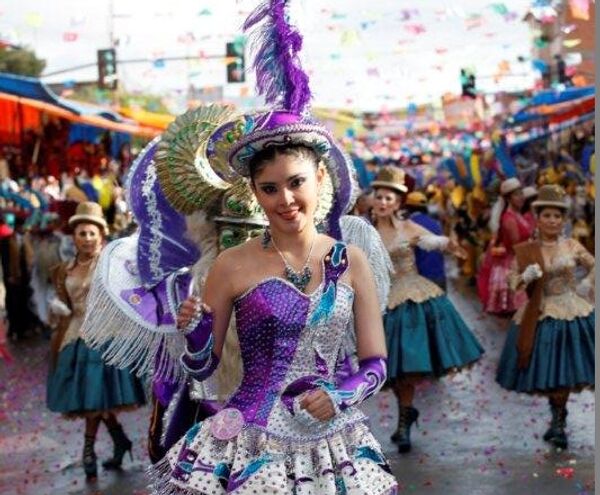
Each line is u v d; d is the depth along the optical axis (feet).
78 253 27.17
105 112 65.16
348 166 15.21
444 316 29.27
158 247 16.52
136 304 16.16
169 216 16.65
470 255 71.72
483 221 71.26
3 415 34.58
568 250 27.89
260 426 12.31
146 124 80.02
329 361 12.76
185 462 12.51
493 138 87.51
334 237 15.52
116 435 26.94
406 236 29.48
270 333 12.59
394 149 128.16
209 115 16.44
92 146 72.79
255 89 13.33
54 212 53.62
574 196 62.23
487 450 27.17
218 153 16.30
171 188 16.39
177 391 16.25
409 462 26.35
